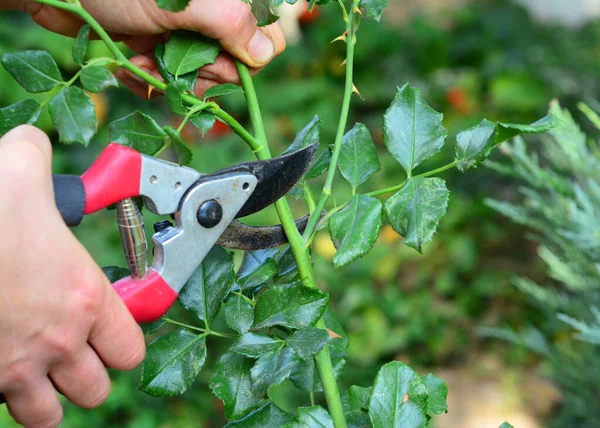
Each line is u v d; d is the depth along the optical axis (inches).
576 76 181.0
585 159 47.6
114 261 121.9
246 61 33.4
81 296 26.0
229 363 29.8
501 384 116.1
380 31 190.9
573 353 56.0
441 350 129.0
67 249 25.6
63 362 27.1
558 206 47.5
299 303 29.2
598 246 43.9
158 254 29.9
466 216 149.9
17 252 24.7
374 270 140.6
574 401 57.0
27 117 27.8
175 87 28.5
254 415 31.1
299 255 30.8
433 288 141.2
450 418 109.9
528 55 190.2
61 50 133.5
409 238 27.5
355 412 32.5
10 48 130.8
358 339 130.0
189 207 29.4
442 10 215.0
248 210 31.2
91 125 26.6
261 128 32.5
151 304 29.6
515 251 144.9
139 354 28.9
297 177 31.8
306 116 170.9
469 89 181.5
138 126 28.4
